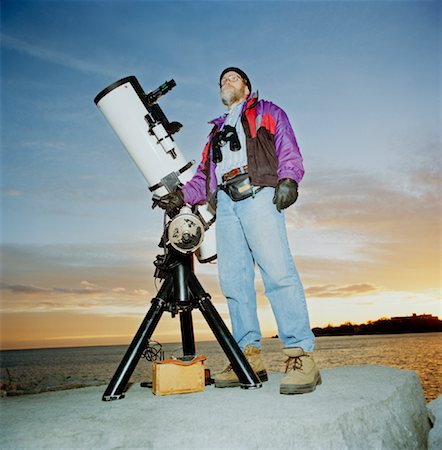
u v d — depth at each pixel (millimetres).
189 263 2393
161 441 1455
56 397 2301
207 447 1435
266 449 1440
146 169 2715
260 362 2398
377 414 1763
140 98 2705
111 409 1801
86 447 1456
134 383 2811
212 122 2660
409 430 1975
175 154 2734
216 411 1664
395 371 2637
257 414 1589
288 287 2178
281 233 2219
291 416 1548
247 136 2307
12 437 1486
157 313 2236
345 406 1686
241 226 2404
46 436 1481
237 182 2289
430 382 23750
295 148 2203
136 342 2139
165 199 2516
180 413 1659
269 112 2350
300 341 2119
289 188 2092
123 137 2717
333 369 2869
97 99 2711
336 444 1506
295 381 1955
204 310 2277
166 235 2375
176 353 2570
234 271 2398
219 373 2408
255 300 2432
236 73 2617
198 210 2699
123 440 1464
